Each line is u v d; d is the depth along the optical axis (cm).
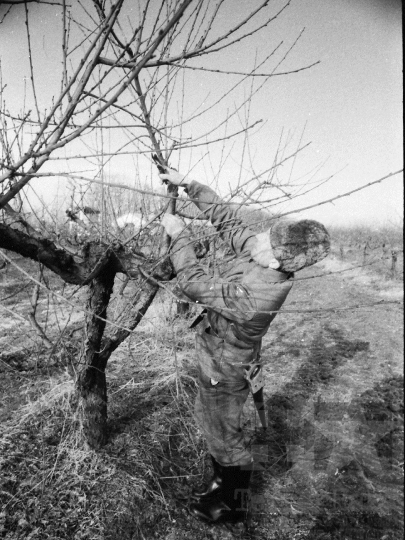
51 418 274
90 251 187
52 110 93
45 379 319
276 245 153
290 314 621
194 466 249
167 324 370
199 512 210
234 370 181
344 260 1050
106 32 86
